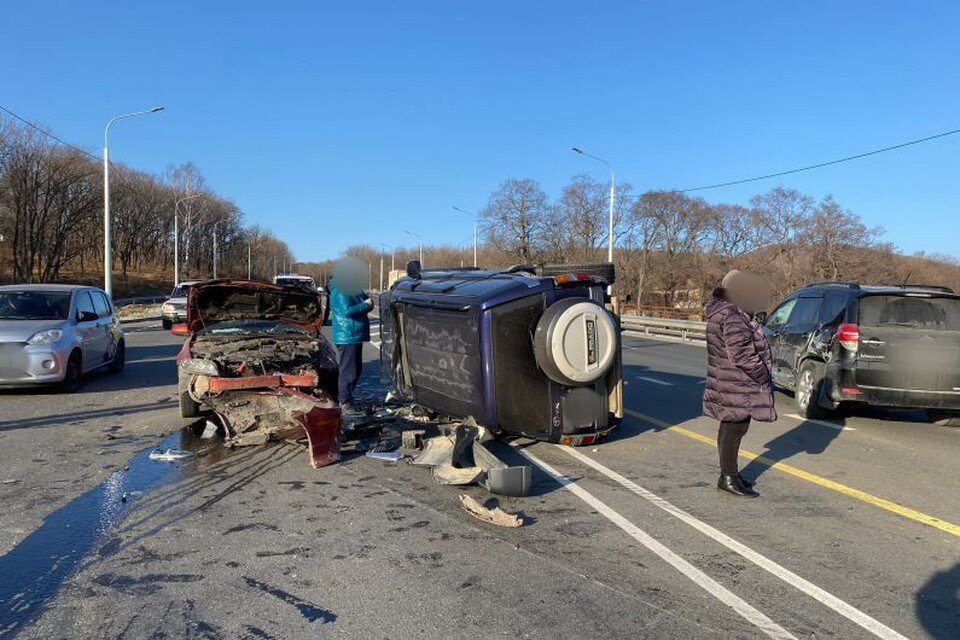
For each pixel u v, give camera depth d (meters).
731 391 5.65
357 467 6.46
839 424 9.18
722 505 5.50
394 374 8.66
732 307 5.61
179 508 5.22
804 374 9.78
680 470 6.55
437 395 7.60
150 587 3.86
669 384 12.68
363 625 3.46
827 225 54.56
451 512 5.21
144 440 7.39
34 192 61.50
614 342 6.91
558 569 4.18
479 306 6.59
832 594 3.91
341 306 8.41
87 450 6.95
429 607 3.66
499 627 3.46
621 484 6.05
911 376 8.47
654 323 27.55
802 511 5.39
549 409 6.85
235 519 5.00
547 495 5.70
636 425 8.73
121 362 12.95
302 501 5.43
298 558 4.29
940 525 5.12
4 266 67.00
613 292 7.40
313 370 7.97
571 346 6.65
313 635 3.36
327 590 3.85
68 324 10.52
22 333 9.88
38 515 5.02
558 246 70.75
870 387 8.60
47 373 9.87
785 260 58.16
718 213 68.94
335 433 6.77
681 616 3.61
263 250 138.75
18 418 8.49
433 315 7.48
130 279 87.69
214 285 8.84
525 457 6.97
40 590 3.80
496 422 6.62
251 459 6.67
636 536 4.77
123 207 86.12
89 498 5.43
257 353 7.82
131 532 4.71
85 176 65.38
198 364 7.30
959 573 4.24
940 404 8.45
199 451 6.94
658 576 4.11
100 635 3.33
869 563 4.37
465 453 6.14
